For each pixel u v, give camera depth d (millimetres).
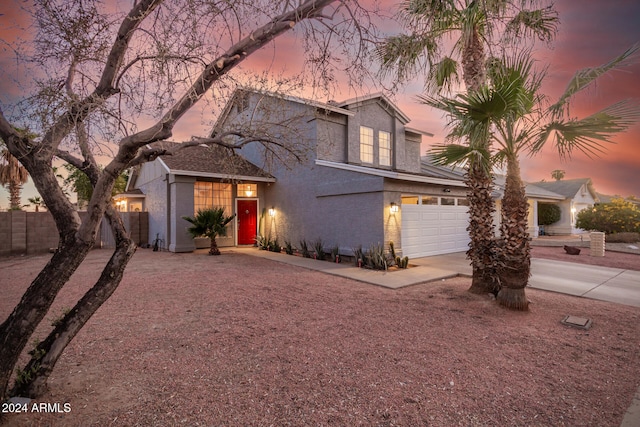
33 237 13094
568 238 20297
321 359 3797
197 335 4516
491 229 6516
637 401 2975
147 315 5363
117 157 2660
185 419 2676
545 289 7148
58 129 2717
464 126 5168
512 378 3383
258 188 15961
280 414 2760
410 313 5504
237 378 3359
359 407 2865
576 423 2670
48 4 2727
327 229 12305
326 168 12227
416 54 5324
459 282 7957
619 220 17656
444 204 13008
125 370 3506
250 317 5297
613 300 6289
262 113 4254
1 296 6516
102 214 2752
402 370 3541
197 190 14469
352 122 13844
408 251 11234
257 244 15367
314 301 6254
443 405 2902
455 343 4262
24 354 3859
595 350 4062
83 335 4477
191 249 13633
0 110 2617
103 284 3061
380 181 10172
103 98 2789
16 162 14180
